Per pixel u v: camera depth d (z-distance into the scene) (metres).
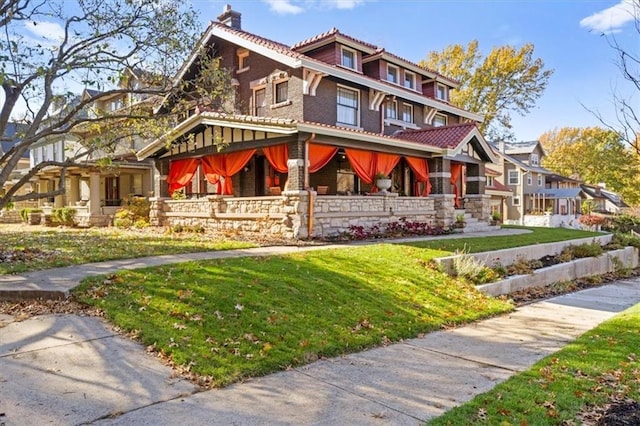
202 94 14.19
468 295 9.45
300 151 13.77
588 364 5.48
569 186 54.00
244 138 15.37
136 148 23.36
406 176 21.80
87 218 22.06
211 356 5.11
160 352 5.16
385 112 21.33
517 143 49.25
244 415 4.00
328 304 7.21
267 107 18.83
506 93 38.34
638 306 9.23
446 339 6.81
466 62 38.62
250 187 19.11
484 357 5.95
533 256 14.03
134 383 4.49
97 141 10.79
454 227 18.44
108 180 27.53
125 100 14.03
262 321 6.14
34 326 5.77
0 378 4.41
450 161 18.91
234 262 8.83
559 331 7.49
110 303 6.39
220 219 16.42
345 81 18.81
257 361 5.14
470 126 19.38
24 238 13.65
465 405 4.25
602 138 51.81
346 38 19.16
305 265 9.09
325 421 3.94
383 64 21.45
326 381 4.88
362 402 4.37
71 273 7.91
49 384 4.36
